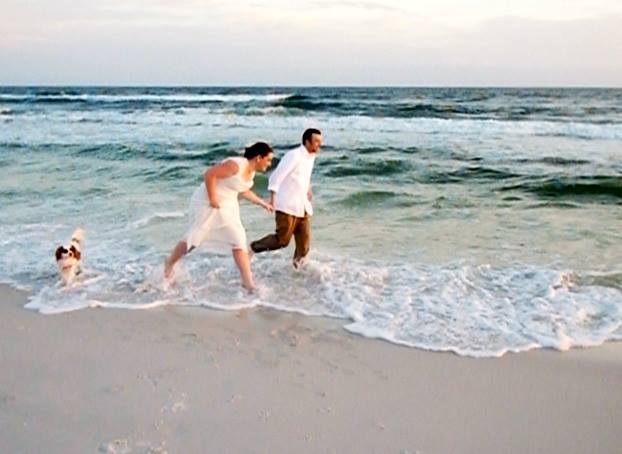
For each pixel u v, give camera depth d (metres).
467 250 7.21
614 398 3.75
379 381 3.98
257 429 3.38
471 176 12.17
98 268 6.39
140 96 46.50
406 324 4.95
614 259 6.80
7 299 5.55
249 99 38.25
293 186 5.91
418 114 26.45
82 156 15.27
